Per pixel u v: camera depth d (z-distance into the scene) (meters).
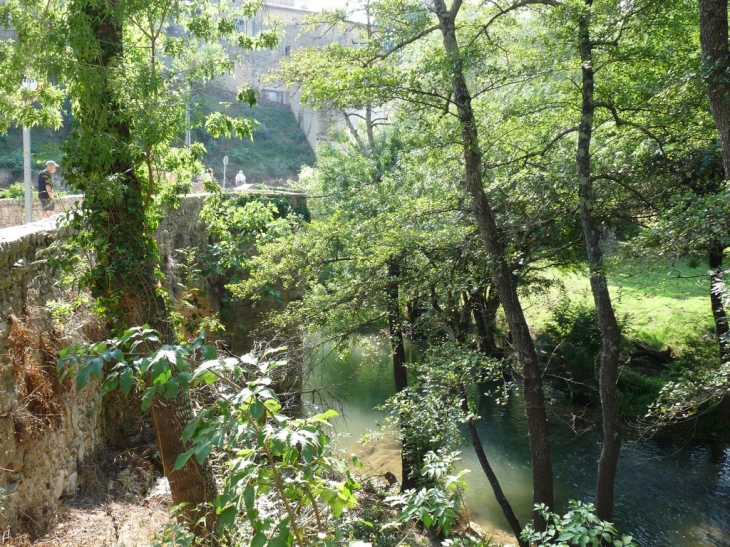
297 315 11.28
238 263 11.56
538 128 10.64
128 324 6.09
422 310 12.69
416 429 9.54
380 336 12.34
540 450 9.08
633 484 12.41
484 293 12.88
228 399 2.35
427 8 9.17
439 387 9.34
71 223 6.13
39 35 5.72
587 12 7.88
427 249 10.91
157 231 9.97
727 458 13.45
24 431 5.50
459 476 2.95
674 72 8.59
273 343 12.16
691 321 18.61
